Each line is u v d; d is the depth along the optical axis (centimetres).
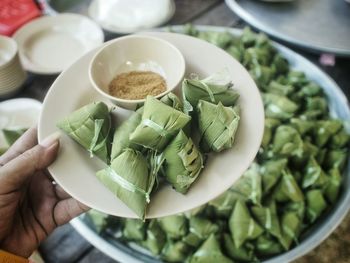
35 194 63
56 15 105
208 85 54
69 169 50
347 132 78
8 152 58
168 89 57
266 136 75
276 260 61
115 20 105
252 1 108
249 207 69
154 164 48
